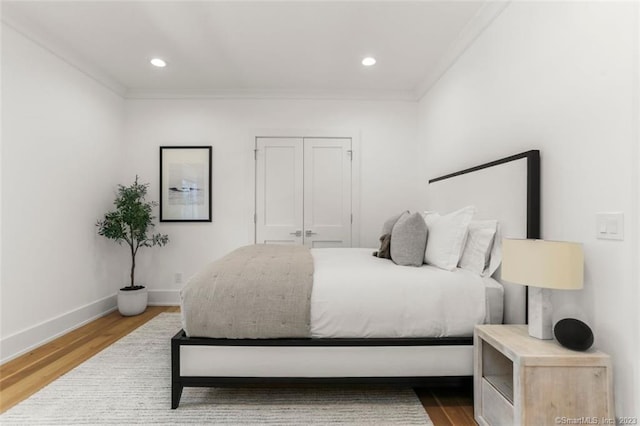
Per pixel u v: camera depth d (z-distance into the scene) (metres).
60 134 2.75
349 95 3.71
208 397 1.76
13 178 2.31
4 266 2.24
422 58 2.92
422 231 2.12
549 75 1.64
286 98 3.73
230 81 3.46
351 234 3.77
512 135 1.96
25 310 2.40
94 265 3.18
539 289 1.41
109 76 3.32
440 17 2.30
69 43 2.66
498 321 1.73
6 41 2.25
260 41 2.64
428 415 1.63
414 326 1.68
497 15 2.12
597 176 1.36
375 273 1.83
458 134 2.71
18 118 2.35
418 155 3.73
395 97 3.72
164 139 3.71
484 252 1.94
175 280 3.72
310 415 1.61
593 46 1.38
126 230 3.49
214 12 2.25
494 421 1.43
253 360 1.66
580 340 1.25
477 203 2.24
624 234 1.23
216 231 3.74
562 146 1.55
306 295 1.69
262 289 1.70
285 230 3.76
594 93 1.38
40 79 2.54
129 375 2.01
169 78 3.38
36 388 1.86
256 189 3.75
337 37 2.58
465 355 1.69
